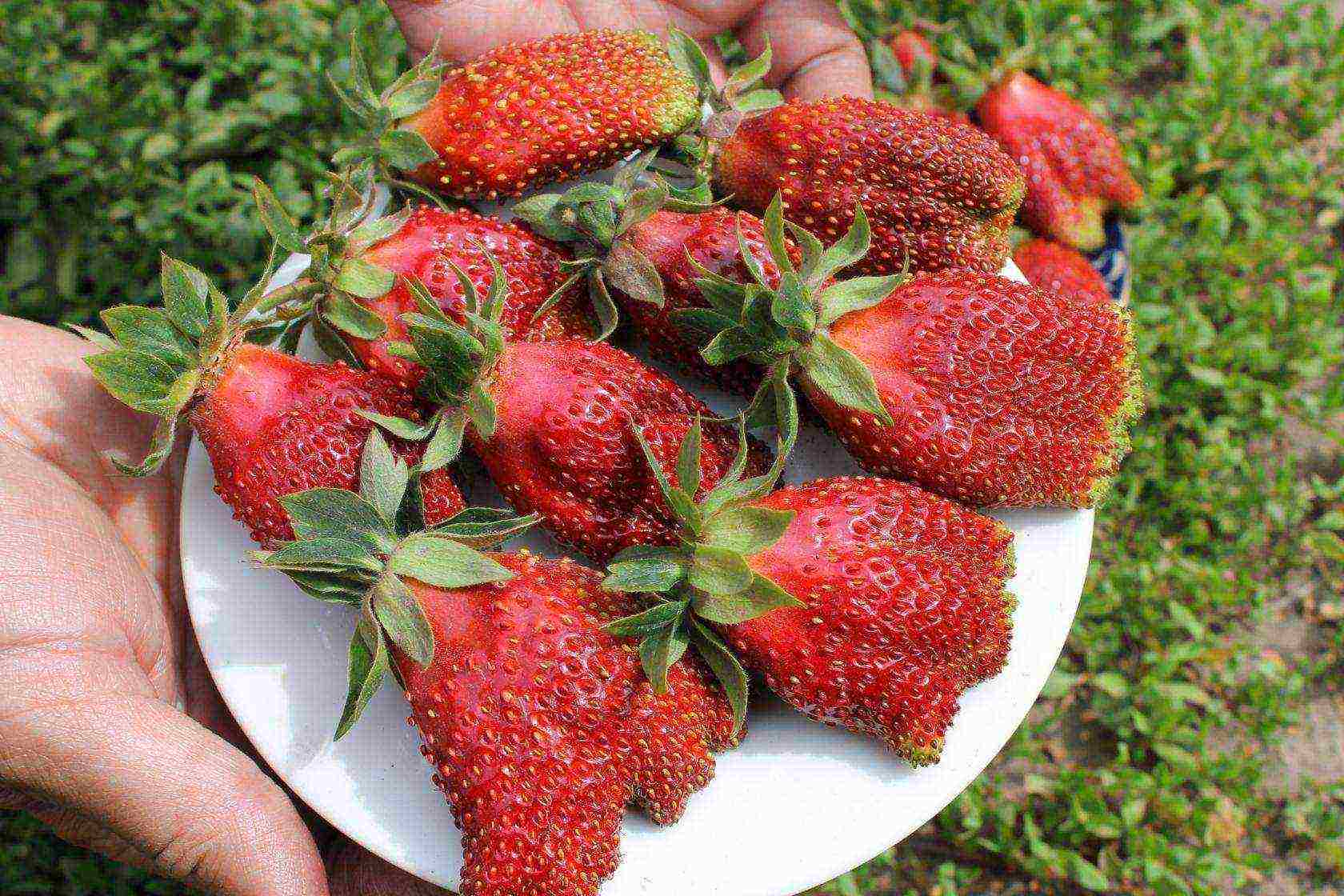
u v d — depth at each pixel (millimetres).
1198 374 464
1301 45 538
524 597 234
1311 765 449
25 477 271
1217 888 438
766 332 251
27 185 477
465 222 267
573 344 254
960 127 277
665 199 262
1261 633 463
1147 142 514
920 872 436
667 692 235
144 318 242
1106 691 443
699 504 238
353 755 253
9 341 300
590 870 226
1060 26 506
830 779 248
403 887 301
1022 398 250
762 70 287
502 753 226
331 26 480
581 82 276
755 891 240
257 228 462
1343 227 527
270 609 264
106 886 404
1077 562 266
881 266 281
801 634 234
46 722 250
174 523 313
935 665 237
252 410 246
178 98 500
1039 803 438
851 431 255
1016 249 422
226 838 259
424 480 254
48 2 503
